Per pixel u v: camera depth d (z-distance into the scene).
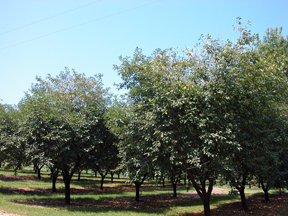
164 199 21.88
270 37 20.64
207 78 9.89
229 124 9.23
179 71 10.66
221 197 23.08
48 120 14.07
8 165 17.97
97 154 16.89
